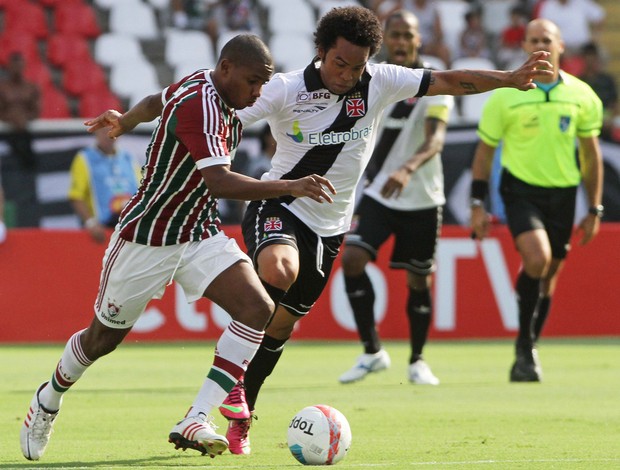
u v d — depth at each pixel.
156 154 17.97
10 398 28.97
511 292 49.16
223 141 17.58
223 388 17.77
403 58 32.00
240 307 18.05
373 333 33.50
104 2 75.88
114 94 71.44
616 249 49.62
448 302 49.03
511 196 33.75
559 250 34.62
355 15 20.45
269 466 17.67
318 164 22.16
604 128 54.62
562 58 72.44
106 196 47.78
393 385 32.78
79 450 20.06
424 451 19.75
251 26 74.81
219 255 18.30
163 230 18.08
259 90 17.83
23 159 53.91
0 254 47.34
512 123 33.41
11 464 18.23
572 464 18.08
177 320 48.41
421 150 31.06
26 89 59.56
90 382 33.59
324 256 22.83
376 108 21.86
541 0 74.62
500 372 36.94
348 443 18.05
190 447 17.20
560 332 49.50
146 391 30.97
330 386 32.50
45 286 47.66
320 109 21.69
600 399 29.02
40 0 74.12
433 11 71.69
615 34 79.31
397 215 33.19
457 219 53.88
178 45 73.62
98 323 18.70
